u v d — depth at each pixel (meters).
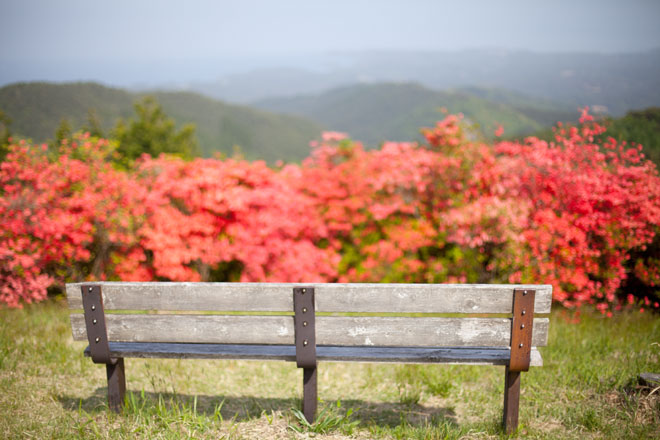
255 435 2.66
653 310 6.42
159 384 3.54
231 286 2.53
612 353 4.18
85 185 6.73
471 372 3.87
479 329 2.47
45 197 6.37
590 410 2.87
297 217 8.41
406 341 2.51
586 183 6.49
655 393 2.98
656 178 6.46
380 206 8.34
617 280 6.24
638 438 2.55
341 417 2.80
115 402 2.83
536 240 6.39
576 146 6.84
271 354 2.62
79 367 3.75
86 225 6.45
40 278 6.28
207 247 7.08
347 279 8.42
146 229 6.84
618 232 6.20
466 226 6.78
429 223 7.93
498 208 6.55
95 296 2.58
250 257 7.41
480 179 7.62
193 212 7.41
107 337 2.64
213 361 4.18
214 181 7.14
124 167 7.94
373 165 8.93
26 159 6.59
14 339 4.18
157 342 2.79
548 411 3.04
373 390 3.62
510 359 2.47
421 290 2.44
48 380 3.44
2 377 3.37
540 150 6.98
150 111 25.45
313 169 9.20
